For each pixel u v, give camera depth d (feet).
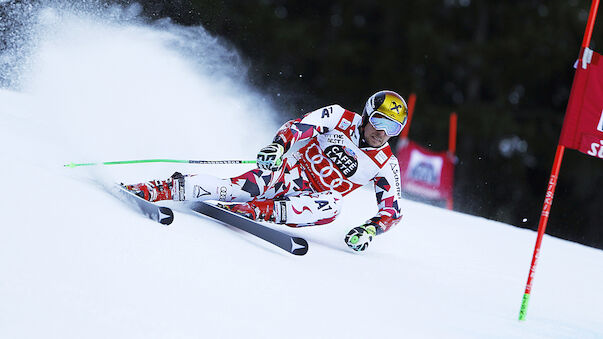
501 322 40.86
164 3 99.45
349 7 279.90
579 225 248.93
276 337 28.81
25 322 24.07
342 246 52.47
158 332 26.14
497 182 255.29
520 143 260.21
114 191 41.86
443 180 138.51
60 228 32.04
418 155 138.72
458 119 259.60
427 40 270.87
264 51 257.55
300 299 34.45
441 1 279.28
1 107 61.21
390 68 272.10
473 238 74.79
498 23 282.15
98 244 31.89
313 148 50.93
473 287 49.44
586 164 248.93
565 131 45.11
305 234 53.01
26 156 44.09
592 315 49.26
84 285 27.78
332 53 268.21
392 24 279.69
